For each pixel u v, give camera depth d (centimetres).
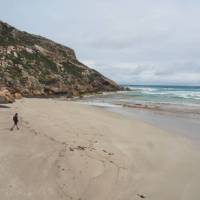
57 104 4238
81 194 1223
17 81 7025
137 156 1805
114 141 2086
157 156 1866
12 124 2217
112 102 5778
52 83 7825
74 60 10362
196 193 1341
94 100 6306
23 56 8162
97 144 1908
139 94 8950
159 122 3275
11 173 1309
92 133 2244
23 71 7462
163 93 9875
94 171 1441
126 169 1544
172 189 1368
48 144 1738
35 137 1870
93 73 9744
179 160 1819
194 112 4216
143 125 2941
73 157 1558
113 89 10144
